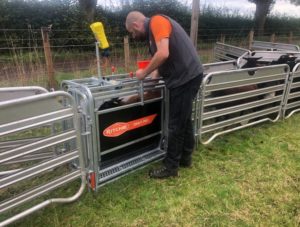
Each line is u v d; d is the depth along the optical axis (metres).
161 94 2.73
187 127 2.66
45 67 5.71
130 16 2.37
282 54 4.33
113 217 2.23
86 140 2.29
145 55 8.03
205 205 2.37
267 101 3.77
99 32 2.44
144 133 2.74
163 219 2.22
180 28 2.34
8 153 1.81
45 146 1.99
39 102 1.86
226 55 5.73
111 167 2.62
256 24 15.66
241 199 2.44
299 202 2.41
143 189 2.54
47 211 2.27
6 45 8.34
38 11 9.10
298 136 3.61
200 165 2.93
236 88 3.43
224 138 3.52
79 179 2.62
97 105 2.28
